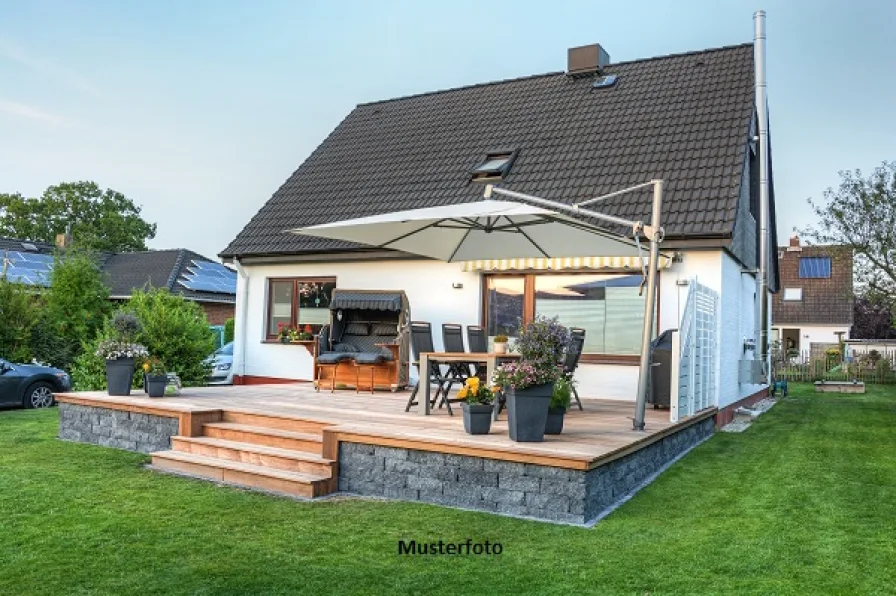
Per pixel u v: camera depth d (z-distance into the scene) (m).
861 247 25.69
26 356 20.56
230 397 13.19
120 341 13.05
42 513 7.64
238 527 7.24
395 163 19.84
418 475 8.52
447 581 5.72
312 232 12.20
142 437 11.48
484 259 14.47
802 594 5.44
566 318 15.42
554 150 17.62
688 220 14.16
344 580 5.73
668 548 6.54
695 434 12.55
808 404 20.55
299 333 17.69
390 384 15.30
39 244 41.78
